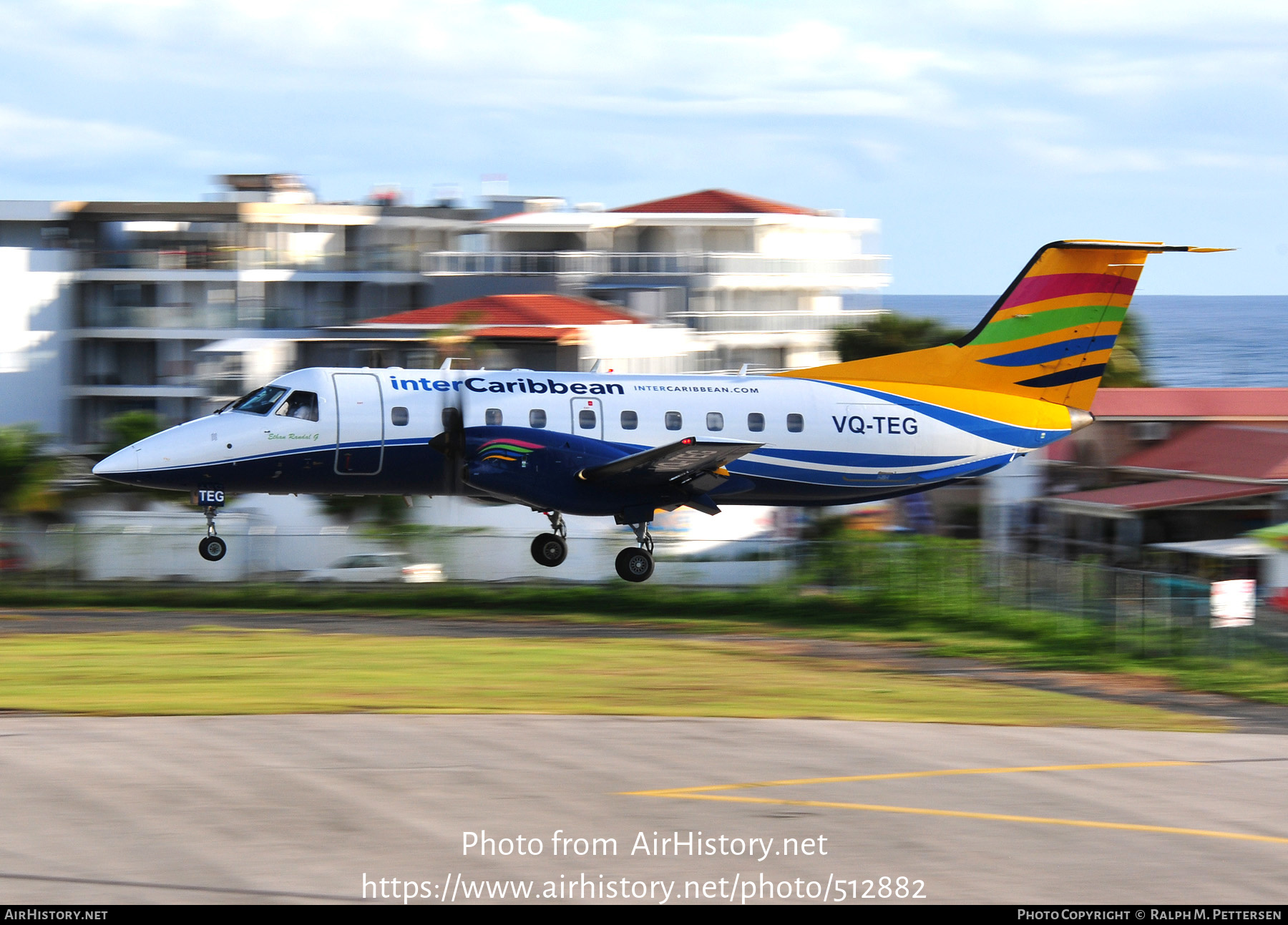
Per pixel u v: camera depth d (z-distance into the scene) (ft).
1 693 183.93
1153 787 145.79
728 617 328.90
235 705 175.42
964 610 327.47
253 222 610.24
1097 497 399.44
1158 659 278.87
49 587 329.31
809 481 343.67
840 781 142.31
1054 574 313.94
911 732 171.73
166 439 310.04
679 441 313.94
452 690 196.85
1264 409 433.89
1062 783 145.48
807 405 342.03
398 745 150.71
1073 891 111.45
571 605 333.83
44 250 584.81
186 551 339.98
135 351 574.97
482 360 506.48
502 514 396.16
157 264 580.71
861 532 394.52
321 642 258.98
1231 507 384.47
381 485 319.68
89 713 167.02
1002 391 357.61
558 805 128.98
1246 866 119.44
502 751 149.48
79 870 107.55
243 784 131.75
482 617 315.58
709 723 172.35
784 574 346.74
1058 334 358.64
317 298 622.54
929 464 349.61
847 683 230.68
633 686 211.00
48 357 562.66
